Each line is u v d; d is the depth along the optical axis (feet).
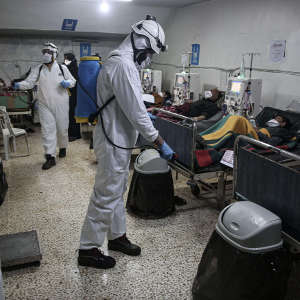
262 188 6.24
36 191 10.87
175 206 9.69
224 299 5.27
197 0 20.18
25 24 22.02
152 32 5.88
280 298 5.32
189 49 22.70
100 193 6.32
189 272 6.73
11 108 18.70
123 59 5.65
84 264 6.84
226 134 9.70
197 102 18.08
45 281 6.44
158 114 11.82
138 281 6.45
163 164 8.66
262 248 5.03
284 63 15.06
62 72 13.30
